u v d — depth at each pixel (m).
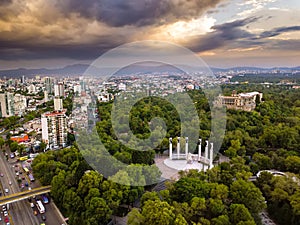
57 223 59.44
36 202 68.38
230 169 63.09
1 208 65.75
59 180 64.12
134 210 44.22
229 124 95.25
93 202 50.31
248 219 42.44
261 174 60.28
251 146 85.50
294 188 53.56
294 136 85.56
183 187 50.66
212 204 45.94
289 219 50.06
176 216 42.84
